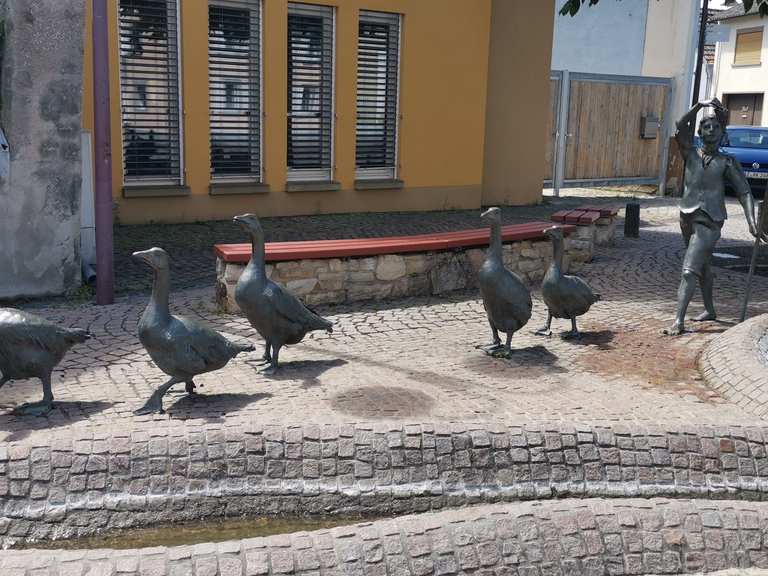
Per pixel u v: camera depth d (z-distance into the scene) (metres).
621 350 7.53
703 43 19.53
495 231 7.05
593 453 5.31
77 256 9.33
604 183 20.66
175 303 9.08
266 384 6.31
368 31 15.66
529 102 18.28
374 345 7.60
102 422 5.41
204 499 4.94
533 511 4.50
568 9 10.70
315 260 8.97
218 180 14.55
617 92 20.28
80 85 8.95
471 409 5.80
